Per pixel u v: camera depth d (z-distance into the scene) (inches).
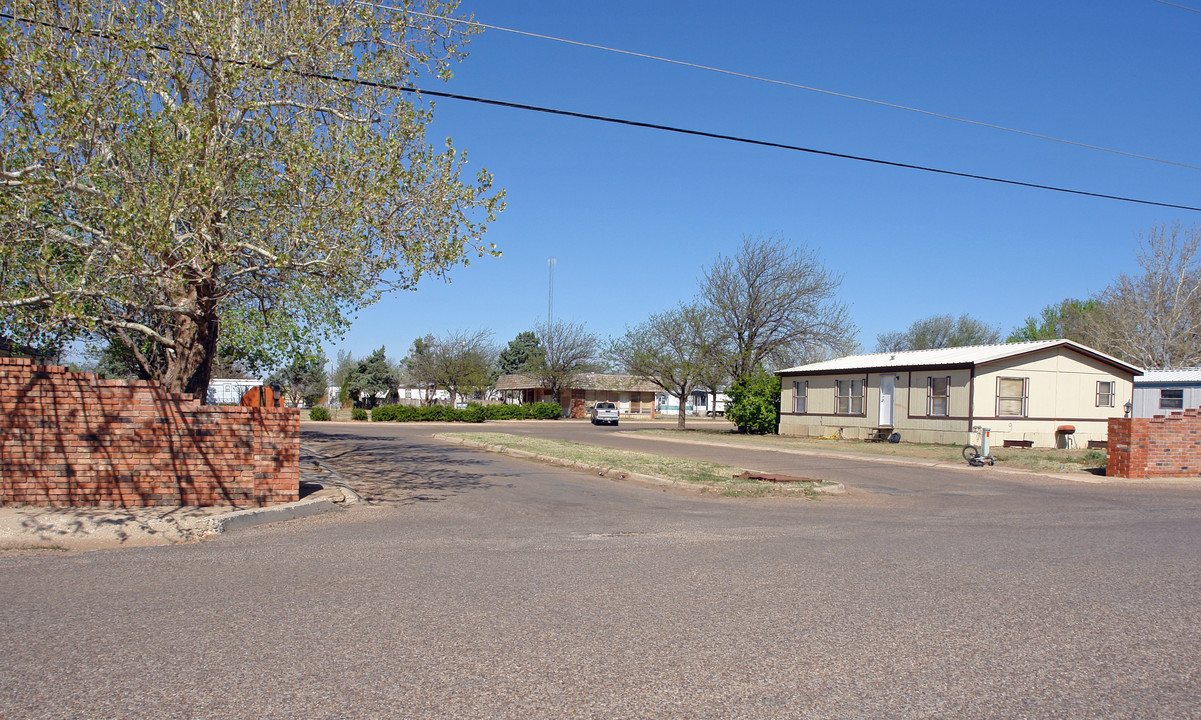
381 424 1918.1
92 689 168.6
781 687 174.6
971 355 1197.7
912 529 402.0
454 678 177.2
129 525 361.7
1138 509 504.1
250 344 661.3
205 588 257.6
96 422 407.8
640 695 168.9
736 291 1641.2
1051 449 1115.3
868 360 1403.8
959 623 225.3
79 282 434.9
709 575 282.8
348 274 493.0
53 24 402.9
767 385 1558.8
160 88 436.8
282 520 413.1
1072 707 166.1
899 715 160.4
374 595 249.3
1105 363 1211.2
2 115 398.9
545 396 2989.7
